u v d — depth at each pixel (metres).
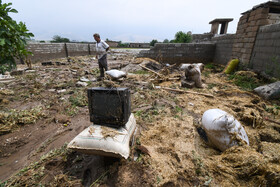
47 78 5.95
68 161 1.97
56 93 4.48
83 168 1.87
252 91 5.05
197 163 1.93
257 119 2.85
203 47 11.16
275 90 4.38
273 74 5.71
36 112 3.25
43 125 2.89
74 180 1.70
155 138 2.46
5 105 3.58
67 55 12.78
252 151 1.84
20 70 6.57
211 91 5.16
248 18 7.25
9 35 2.88
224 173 1.74
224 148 2.10
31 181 1.68
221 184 1.65
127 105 2.01
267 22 6.42
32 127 2.84
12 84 5.14
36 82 5.13
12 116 2.93
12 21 2.92
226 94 4.82
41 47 10.40
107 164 1.90
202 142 2.40
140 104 3.88
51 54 11.25
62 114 3.28
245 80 6.32
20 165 1.98
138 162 1.91
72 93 4.48
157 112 3.39
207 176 1.75
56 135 2.60
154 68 8.95
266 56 6.10
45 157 2.03
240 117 3.12
